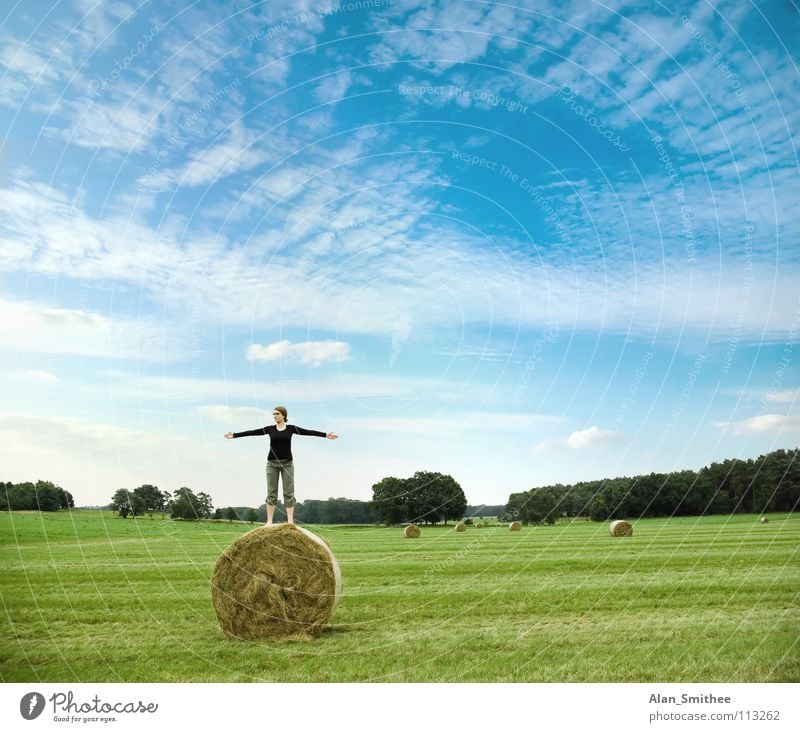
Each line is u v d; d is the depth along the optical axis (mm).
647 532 33938
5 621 12078
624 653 9766
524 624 11352
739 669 9125
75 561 22422
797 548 23234
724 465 44219
